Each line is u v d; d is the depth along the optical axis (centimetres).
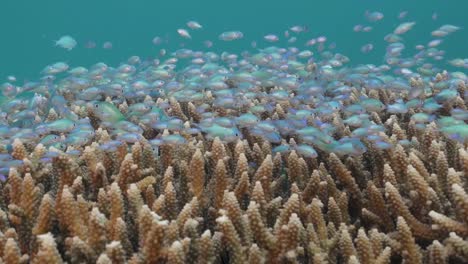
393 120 81
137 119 90
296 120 79
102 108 81
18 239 45
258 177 54
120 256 38
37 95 110
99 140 71
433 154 58
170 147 63
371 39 1012
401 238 43
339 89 106
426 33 981
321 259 41
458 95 89
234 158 63
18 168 56
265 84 114
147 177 53
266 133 72
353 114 88
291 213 45
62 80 116
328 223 50
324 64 152
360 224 53
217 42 973
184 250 40
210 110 98
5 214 47
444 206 49
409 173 49
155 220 39
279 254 42
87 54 1091
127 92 107
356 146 61
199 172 53
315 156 62
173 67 167
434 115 81
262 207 48
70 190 50
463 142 63
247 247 42
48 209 45
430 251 42
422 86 100
